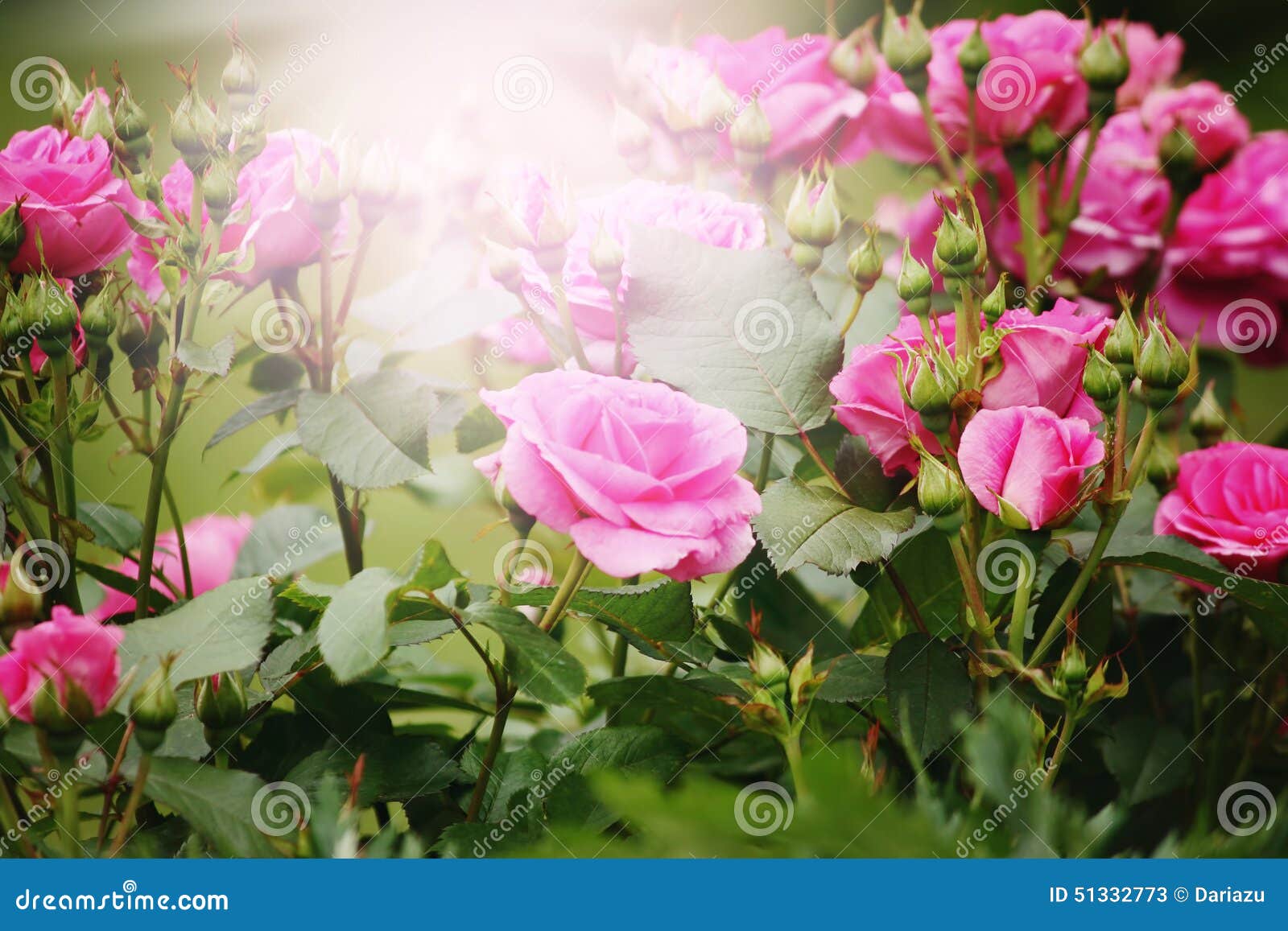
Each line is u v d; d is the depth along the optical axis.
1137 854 0.85
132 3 1.00
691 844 0.73
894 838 0.73
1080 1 1.10
